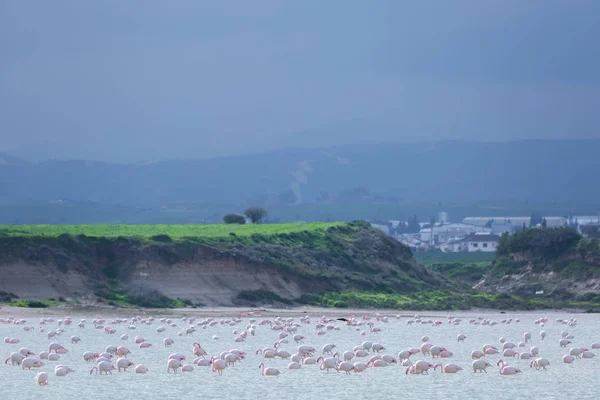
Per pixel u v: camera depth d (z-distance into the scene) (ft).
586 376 481.46
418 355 573.33
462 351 611.88
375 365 509.35
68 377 466.70
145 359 545.85
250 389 430.61
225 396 412.16
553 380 466.29
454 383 453.99
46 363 523.29
